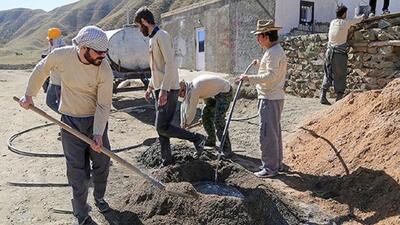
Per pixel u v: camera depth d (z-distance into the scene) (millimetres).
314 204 4398
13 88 14352
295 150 5938
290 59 10961
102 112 3633
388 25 8500
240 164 5652
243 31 15078
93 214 4102
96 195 4086
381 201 4117
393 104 5258
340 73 8812
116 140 7062
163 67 4699
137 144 6742
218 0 16453
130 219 3945
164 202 3973
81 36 3307
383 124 5020
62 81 3582
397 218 3812
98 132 3586
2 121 8734
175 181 4449
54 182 5047
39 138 7242
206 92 5418
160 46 4555
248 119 8375
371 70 8758
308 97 10391
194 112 5387
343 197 4438
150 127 8086
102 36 3348
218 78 5492
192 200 3938
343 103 6105
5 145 6805
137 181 5008
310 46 10211
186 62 19625
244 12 14891
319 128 6020
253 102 9484
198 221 3807
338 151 5199
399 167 4328
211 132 5859
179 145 5602
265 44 4836
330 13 14148
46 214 4188
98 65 3465
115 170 5426
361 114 5539
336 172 4867
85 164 3877
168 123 4805
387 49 8414
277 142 5133
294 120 7969
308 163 5387
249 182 4453
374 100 5555
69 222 4004
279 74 4887
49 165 5750
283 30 13273
